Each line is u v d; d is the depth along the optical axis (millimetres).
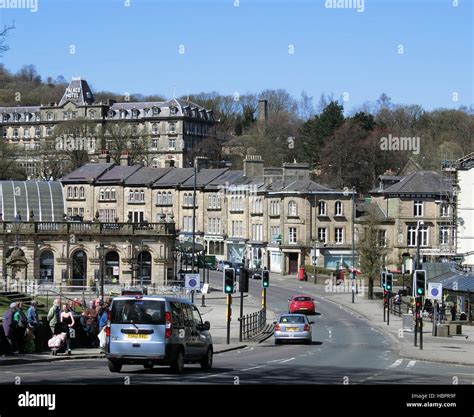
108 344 33781
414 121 187875
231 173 149750
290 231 131125
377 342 60656
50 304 78375
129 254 107250
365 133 167000
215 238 145750
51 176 178750
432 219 123250
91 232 107188
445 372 39906
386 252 103562
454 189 104000
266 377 33469
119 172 156625
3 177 169000
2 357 39375
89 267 107688
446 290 82750
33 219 110000
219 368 38219
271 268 134000
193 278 64188
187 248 124312
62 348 41812
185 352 35125
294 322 58031
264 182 139000
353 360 45500
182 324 35000
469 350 53125
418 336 64375
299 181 132875
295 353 50125
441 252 107000
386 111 191125
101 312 45906
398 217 123125
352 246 117188
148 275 108250
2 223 106562
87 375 32625
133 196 152750
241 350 52531
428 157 155875
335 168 164375
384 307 79250
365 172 164125
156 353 33531
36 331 42438
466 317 79938
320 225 130500
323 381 32188
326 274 121750
